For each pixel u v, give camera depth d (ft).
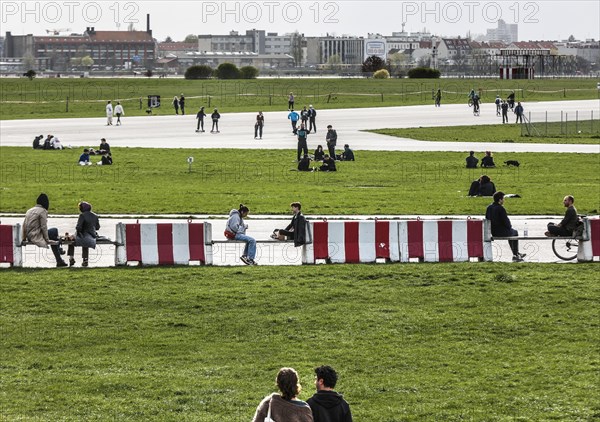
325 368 87.10
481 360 131.85
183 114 636.48
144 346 138.62
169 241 187.01
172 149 436.35
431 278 174.09
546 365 129.18
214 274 177.78
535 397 117.19
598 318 150.00
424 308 155.94
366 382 123.24
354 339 141.08
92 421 110.11
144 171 361.51
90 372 127.75
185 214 254.27
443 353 134.82
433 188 312.29
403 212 255.50
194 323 149.07
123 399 117.50
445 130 538.47
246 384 122.52
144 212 257.34
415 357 133.08
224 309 156.15
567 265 185.57
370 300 160.56
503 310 154.51
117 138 489.26
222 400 116.78
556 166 376.48
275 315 152.56
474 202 275.39
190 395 118.73
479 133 524.52
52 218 247.50
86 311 155.43
